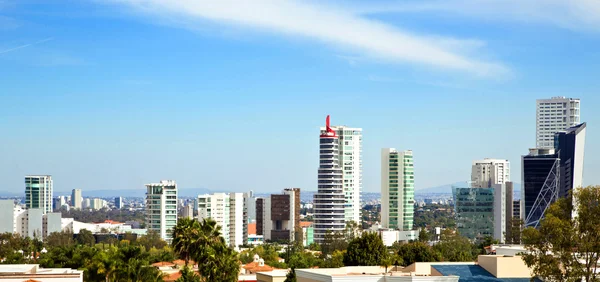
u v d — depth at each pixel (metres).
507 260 132.50
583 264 123.50
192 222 169.38
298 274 142.75
